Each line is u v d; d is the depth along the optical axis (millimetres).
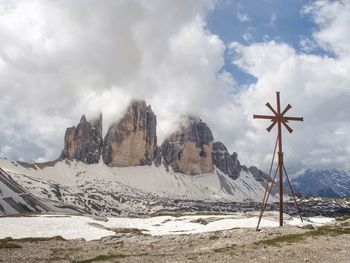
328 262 32125
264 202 60094
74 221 108312
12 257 40969
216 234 57938
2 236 86500
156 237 60969
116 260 35094
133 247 48000
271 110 59969
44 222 103250
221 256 35375
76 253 44406
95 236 89625
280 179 61156
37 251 46906
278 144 60688
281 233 52469
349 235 48719
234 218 131000
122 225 126188
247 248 40188
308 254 35875
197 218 142125
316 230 55156
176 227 121125
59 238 71750
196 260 33469
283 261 32625
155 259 35000
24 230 93750
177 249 43438
